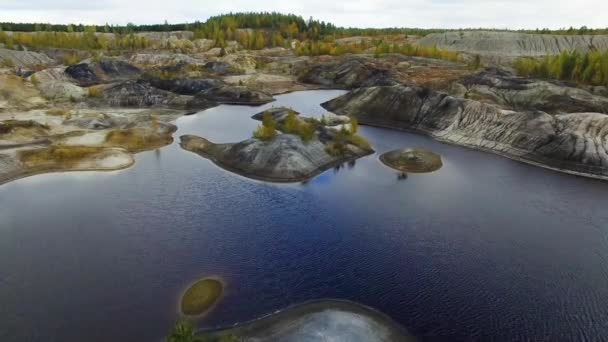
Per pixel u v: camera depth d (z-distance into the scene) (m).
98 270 40.31
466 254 44.22
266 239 46.38
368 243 45.97
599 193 61.22
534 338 32.53
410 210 54.38
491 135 83.94
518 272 41.19
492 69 140.00
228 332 32.44
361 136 90.88
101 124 87.12
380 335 32.44
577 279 40.28
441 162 73.94
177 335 27.22
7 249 43.78
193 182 62.47
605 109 95.69
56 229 48.06
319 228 49.06
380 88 111.06
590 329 33.56
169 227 48.78
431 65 167.38
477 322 34.19
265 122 74.75
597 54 119.19
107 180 62.88
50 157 67.69
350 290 37.94
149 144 79.62
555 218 53.19
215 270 40.47
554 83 109.75
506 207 56.09
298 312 34.91
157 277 39.31
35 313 34.34
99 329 32.72
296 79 169.00
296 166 65.62
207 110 114.06
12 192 57.94
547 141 75.12
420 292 37.84
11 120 79.00
